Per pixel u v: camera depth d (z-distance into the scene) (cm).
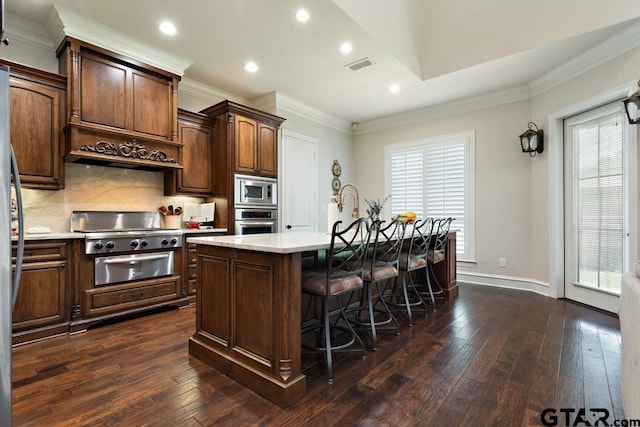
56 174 283
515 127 431
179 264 342
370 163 587
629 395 135
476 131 466
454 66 371
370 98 468
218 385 187
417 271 409
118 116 309
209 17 279
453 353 229
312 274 215
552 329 277
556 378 194
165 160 345
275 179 445
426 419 156
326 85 421
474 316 314
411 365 211
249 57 346
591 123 351
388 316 311
